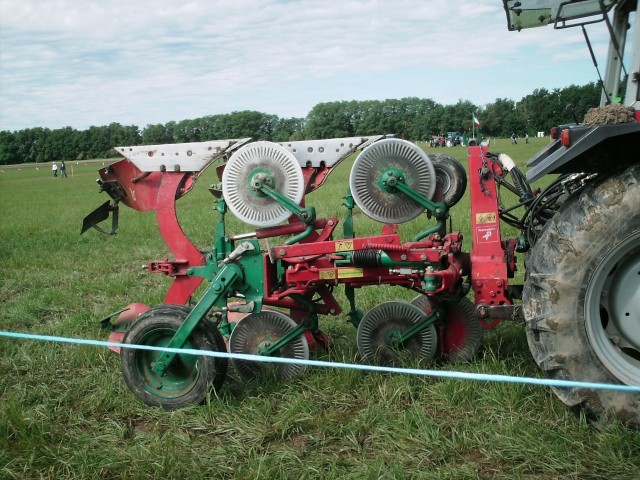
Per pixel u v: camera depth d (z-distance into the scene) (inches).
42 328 270.8
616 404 146.4
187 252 206.5
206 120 3627.0
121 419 178.9
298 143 203.3
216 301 185.8
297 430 164.1
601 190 145.0
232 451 155.7
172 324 182.4
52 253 480.4
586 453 140.9
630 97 160.6
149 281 364.8
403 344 200.1
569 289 146.6
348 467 145.6
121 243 519.8
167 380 185.5
